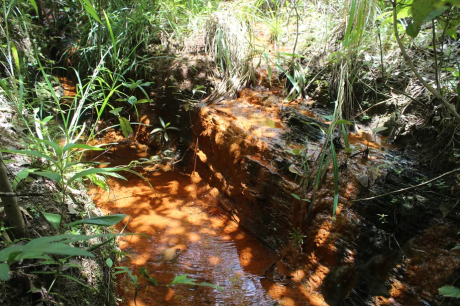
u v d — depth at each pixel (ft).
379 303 6.88
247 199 9.82
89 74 14.44
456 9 6.69
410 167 8.01
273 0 13.99
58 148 5.72
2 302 4.84
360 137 9.50
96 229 7.79
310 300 7.52
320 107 11.00
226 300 7.46
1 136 7.82
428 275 6.55
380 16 9.24
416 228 6.98
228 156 10.57
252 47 12.49
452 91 8.52
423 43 10.14
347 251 7.60
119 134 14.01
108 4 14.44
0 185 5.28
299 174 8.66
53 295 5.51
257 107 11.58
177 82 12.78
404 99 9.37
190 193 11.37
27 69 11.53
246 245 9.26
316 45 12.26
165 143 13.00
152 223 9.79
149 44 13.88
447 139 7.90
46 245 3.53
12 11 11.57
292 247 8.54
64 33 16.06
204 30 13.73
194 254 8.80
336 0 13.23
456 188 7.07
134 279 6.44
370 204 7.55
